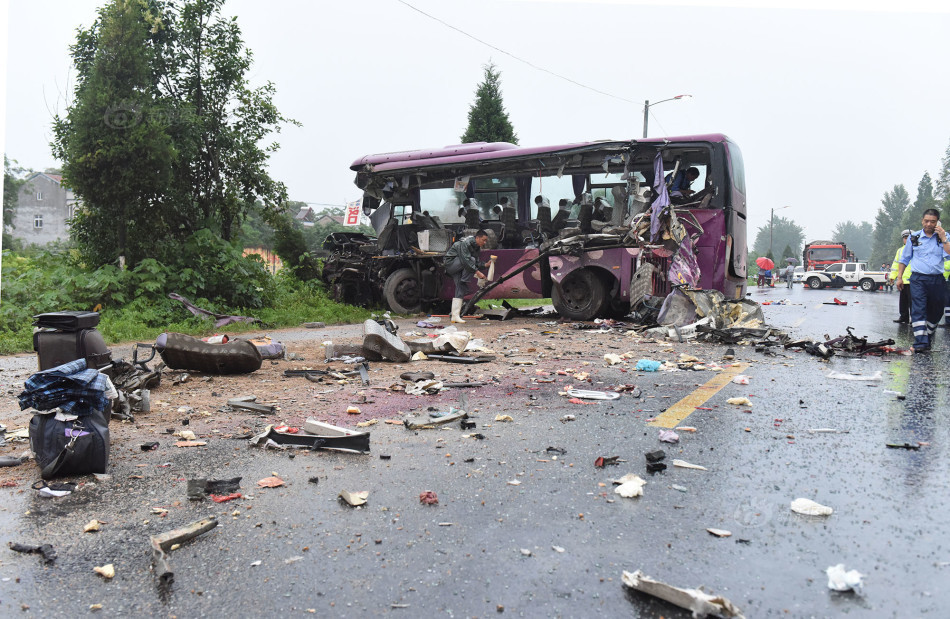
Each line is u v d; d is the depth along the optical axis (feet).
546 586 7.84
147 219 44.39
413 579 8.05
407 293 51.49
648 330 35.17
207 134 48.96
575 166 45.01
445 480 11.55
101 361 14.74
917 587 7.71
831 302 80.69
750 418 15.90
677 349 29.01
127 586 8.04
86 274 42.47
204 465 12.64
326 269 57.16
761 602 7.43
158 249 45.24
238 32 49.93
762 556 8.53
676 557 8.52
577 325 39.40
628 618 7.14
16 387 21.66
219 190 50.11
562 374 22.49
